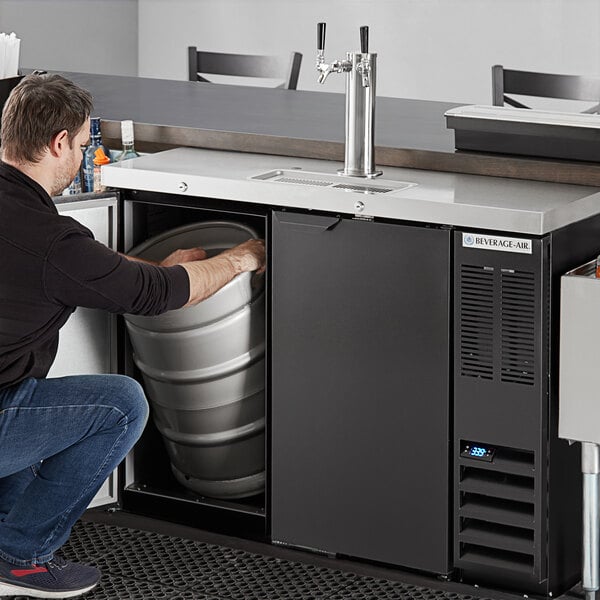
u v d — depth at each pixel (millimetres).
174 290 3043
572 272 2982
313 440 3287
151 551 3361
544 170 3191
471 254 2979
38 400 2961
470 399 3053
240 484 3535
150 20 8273
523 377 2977
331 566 3277
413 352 3105
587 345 2863
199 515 3531
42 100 2900
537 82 4566
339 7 7625
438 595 3113
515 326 2961
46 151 2922
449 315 3039
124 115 3842
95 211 3414
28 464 3020
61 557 3186
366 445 3215
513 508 3082
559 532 3135
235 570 3250
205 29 8125
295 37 7820
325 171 3340
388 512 3219
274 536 3393
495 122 3242
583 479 2988
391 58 7527
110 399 2975
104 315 3510
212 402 3428
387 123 3822
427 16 7336
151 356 3445
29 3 7395
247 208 3293
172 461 3635
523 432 3002
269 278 3293
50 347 3021
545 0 6938
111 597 3104
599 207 3111
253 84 7977
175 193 3316
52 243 2852
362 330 3160
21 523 3068
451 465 3127
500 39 7125
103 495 3590
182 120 3773
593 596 3053
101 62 8023
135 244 3529
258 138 3561
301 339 3248
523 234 2922
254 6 7926
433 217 2986
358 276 3137
